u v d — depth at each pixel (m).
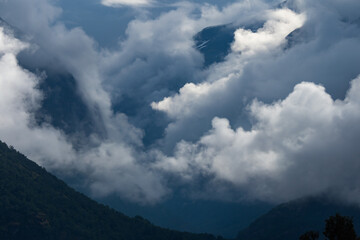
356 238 147.75
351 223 148.88
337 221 149.12
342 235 147.12
